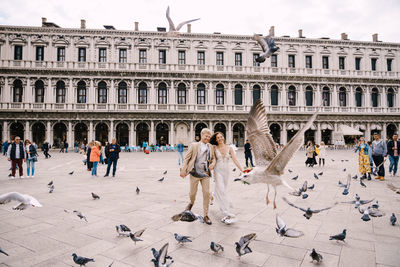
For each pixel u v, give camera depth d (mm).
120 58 40688
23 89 38469
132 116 40312
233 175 13727
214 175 6223
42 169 16859
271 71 43125
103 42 40125
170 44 41500
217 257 4191
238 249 3631
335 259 4113
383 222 5926
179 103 41688
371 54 45281
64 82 39406
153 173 14914
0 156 29047
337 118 44031
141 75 40625
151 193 9258
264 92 42781
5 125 37906
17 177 13234
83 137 40469
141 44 40812
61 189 9992
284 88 43219
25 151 13078
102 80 40031
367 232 5305
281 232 3611
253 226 5699
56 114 38875
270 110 42719
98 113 39594
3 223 5863
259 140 3750
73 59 39531
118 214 6598
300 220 6113
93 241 4844
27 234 5191
